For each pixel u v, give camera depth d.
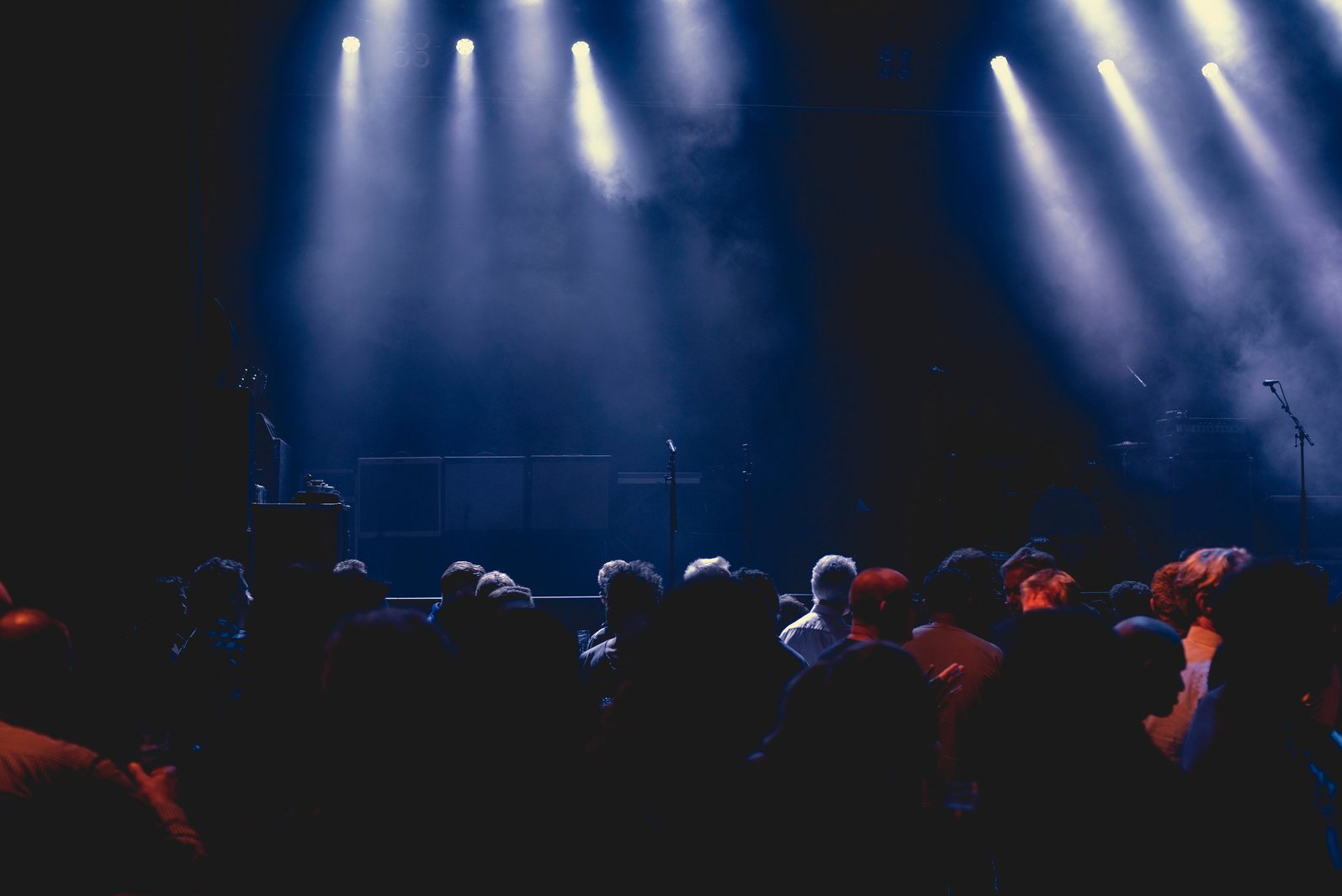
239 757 2.60
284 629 2.69
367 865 1.77
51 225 6.43
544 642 2.05
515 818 1.87
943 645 3.13
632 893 2.16
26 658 2.18
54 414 6.38
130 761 2.76
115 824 2.10
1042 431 12.48
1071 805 1.99
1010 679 2.14
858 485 12.42
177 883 2.14
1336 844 1.85
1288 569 1.98
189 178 6.80
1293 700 1.94
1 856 2.04
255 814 2.42
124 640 3.48
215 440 7.06
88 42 6.53
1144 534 11.12
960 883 2.64
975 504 10.89
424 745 1.83
